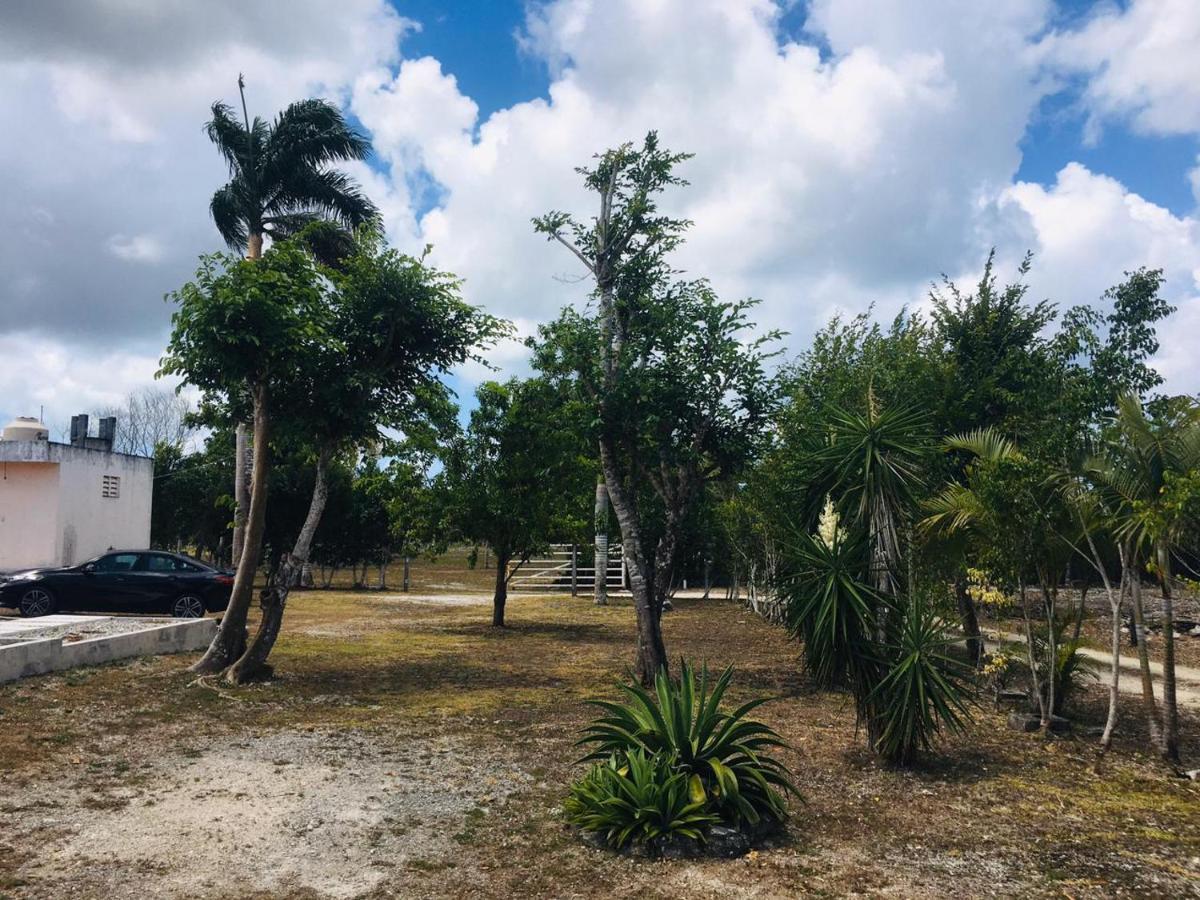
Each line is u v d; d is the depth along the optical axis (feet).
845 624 26.86
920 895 17.48
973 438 35.19
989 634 54.08
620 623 73.41
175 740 29.01
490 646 56.39
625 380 40.68
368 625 67.97
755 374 40.73
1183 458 28.71
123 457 86.17
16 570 75.61
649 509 88.07
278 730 30.89
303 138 76.38
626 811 20.04
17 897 16.33
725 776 20.18
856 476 29.01
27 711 31.91
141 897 16.57
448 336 42.63
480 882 17.76
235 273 37.29
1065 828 22.02
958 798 24.41
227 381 39.11
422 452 65.87
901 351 49.34
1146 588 85.35
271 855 19.01
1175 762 29.17
